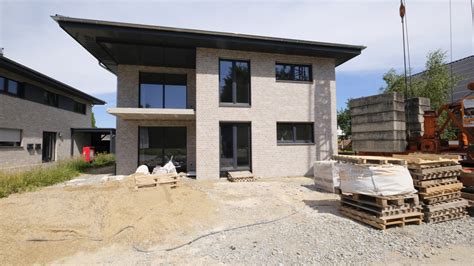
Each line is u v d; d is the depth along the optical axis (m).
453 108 7.25
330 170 7.32
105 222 4.54
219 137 9.77
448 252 3.54
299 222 4.80
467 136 6.86
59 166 10.99
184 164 11.23
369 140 8.48
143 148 10.98
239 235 4.21
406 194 4.57
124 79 10.80
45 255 3.48
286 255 3.46
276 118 10.37
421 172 4.75
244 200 6.39
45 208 4.88
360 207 4.84
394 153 7.61
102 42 8.73
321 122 10.91
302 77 11.01
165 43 9.18
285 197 6.73
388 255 3.45
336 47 10.32
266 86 10.34
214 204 5.96
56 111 14.93
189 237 4.13
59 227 4.21
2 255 3.37
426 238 4.00
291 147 10.50
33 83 12.83
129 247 3.77
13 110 11.37
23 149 12.03
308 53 10.54
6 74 11.09
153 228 4.36
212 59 9.75
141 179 6.94
